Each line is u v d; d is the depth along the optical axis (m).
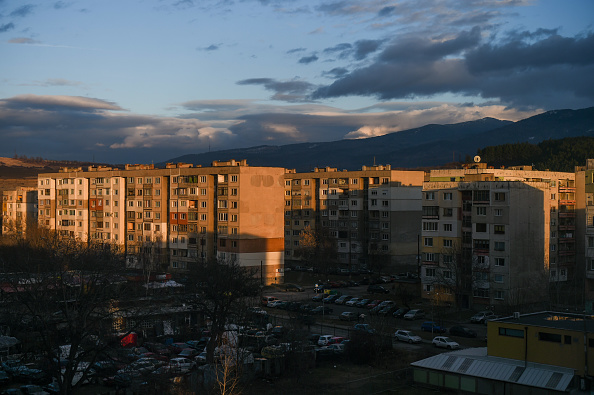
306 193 194.75
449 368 67.56
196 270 113.00
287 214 199.12
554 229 136.50
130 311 81.69
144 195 173.38
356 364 80.62
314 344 88.00
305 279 160.12
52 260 85.94
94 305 69.69
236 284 91.12
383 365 78.38
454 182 120.50
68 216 193.50
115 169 188.00
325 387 69.50
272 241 150.00
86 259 98.62
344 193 186.50
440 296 113.81
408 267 174.75
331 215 188.75
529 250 116.25
